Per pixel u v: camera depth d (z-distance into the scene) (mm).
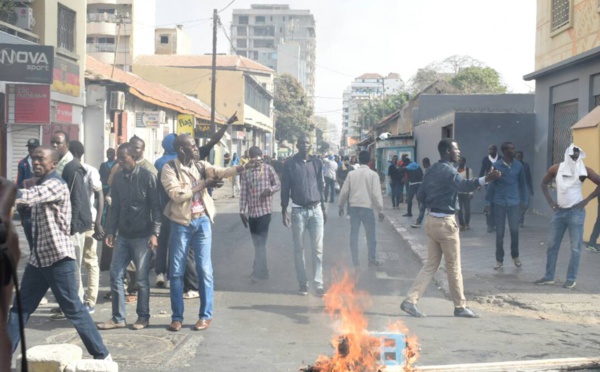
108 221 6602
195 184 6512
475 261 10812
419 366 4797
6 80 15961
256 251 9227
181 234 6422
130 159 6414
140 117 27484
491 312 7453
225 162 29719
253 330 6461
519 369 4449
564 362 4508
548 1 17812
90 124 22547
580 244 8609
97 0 58844
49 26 19094
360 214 10312
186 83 52781
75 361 4648
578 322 7059
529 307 7633
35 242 5016
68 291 5055
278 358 5516
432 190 7145
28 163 8164
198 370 5188
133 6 59125
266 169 9305
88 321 5109
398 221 17688
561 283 8930
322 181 8562
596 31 14727
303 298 8102
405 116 42156
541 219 17422
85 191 6434
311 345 5914
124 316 6590
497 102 31547
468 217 15320
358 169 10438
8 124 17469
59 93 19625
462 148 19984
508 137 19641
